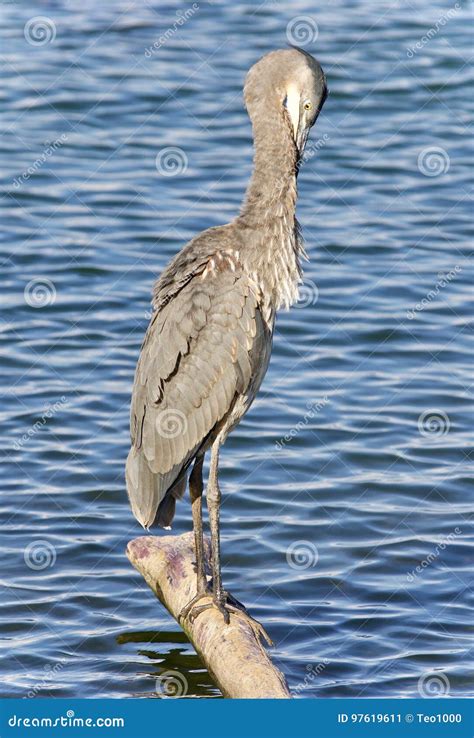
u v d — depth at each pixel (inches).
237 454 613.3
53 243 841.5
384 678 442.9
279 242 440.8
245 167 960.3
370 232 864.3
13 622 479.2
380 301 774.5
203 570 432.5
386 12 1306.6
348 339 730.2
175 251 831.1
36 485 579.8
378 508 564.7
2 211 883.4
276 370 696.4
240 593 499.8
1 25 1259.2
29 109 1059.3
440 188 936.3
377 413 650.2
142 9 1317.7
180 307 437.1
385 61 1167.6
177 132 1024.2
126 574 514.9
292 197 442.9
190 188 922.7
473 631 474.9
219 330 433.7
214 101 1083.9
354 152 997.2
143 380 445.7
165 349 438.9
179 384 437.7
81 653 460.1
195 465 440.5
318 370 695.7
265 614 485.4
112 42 1216.2
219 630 412.2
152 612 487.5
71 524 550.0
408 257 830.5
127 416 644.1
